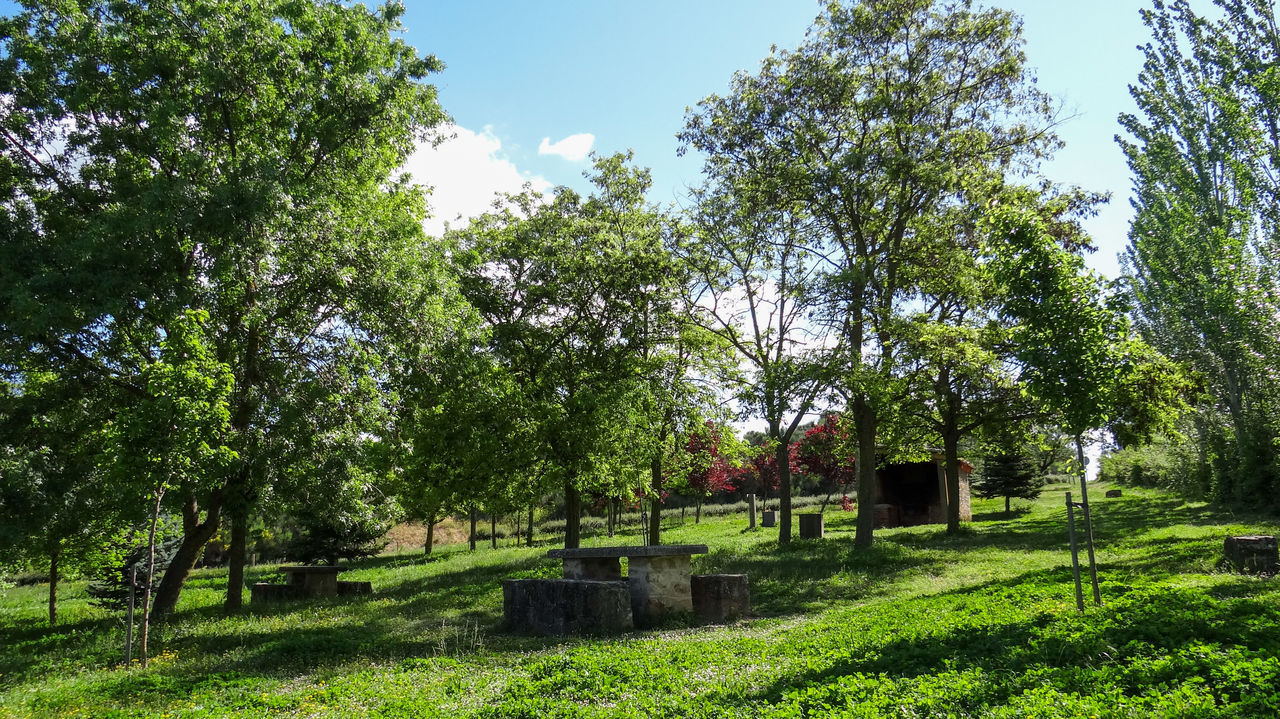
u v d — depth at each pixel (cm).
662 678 873
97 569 2250
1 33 1709
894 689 695
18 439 1731
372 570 3234
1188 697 566
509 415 2358
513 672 1015
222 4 1703
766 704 721
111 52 1673
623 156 2705
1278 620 779
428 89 2055
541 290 2534
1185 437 3556
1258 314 2495
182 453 1214
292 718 856
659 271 2625
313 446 1731
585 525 5381
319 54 1881
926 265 2444
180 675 1130
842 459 3644
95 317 1497
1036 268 1049
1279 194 2384
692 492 4553
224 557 5006
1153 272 3638
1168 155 3359
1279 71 2242
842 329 2484
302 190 1684
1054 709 569
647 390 2564
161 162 1766
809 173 2383
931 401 2891
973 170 2336
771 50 2559
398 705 859
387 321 1844
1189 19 3206
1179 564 1504
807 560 2205
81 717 913
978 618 1015
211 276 1557
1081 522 3117
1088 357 1002
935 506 4453
